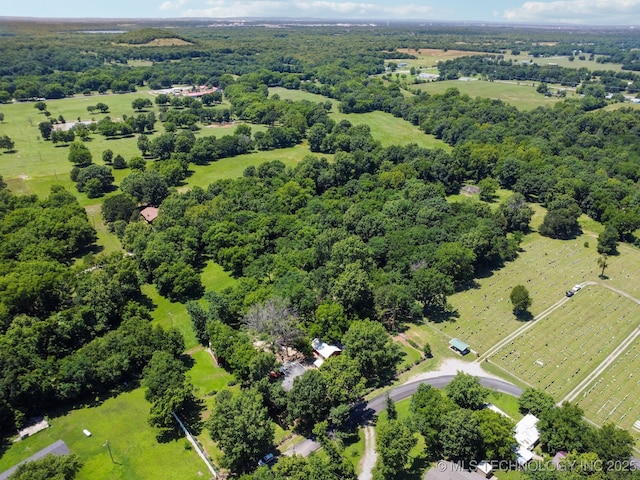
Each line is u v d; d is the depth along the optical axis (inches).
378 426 3897.6
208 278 6392.7
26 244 6181.1
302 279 5575.8
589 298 6033.5
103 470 3654.0
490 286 6284.5
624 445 3472.0
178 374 4256.9
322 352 4852.4
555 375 4734.3
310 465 3309.5
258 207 7687.0
